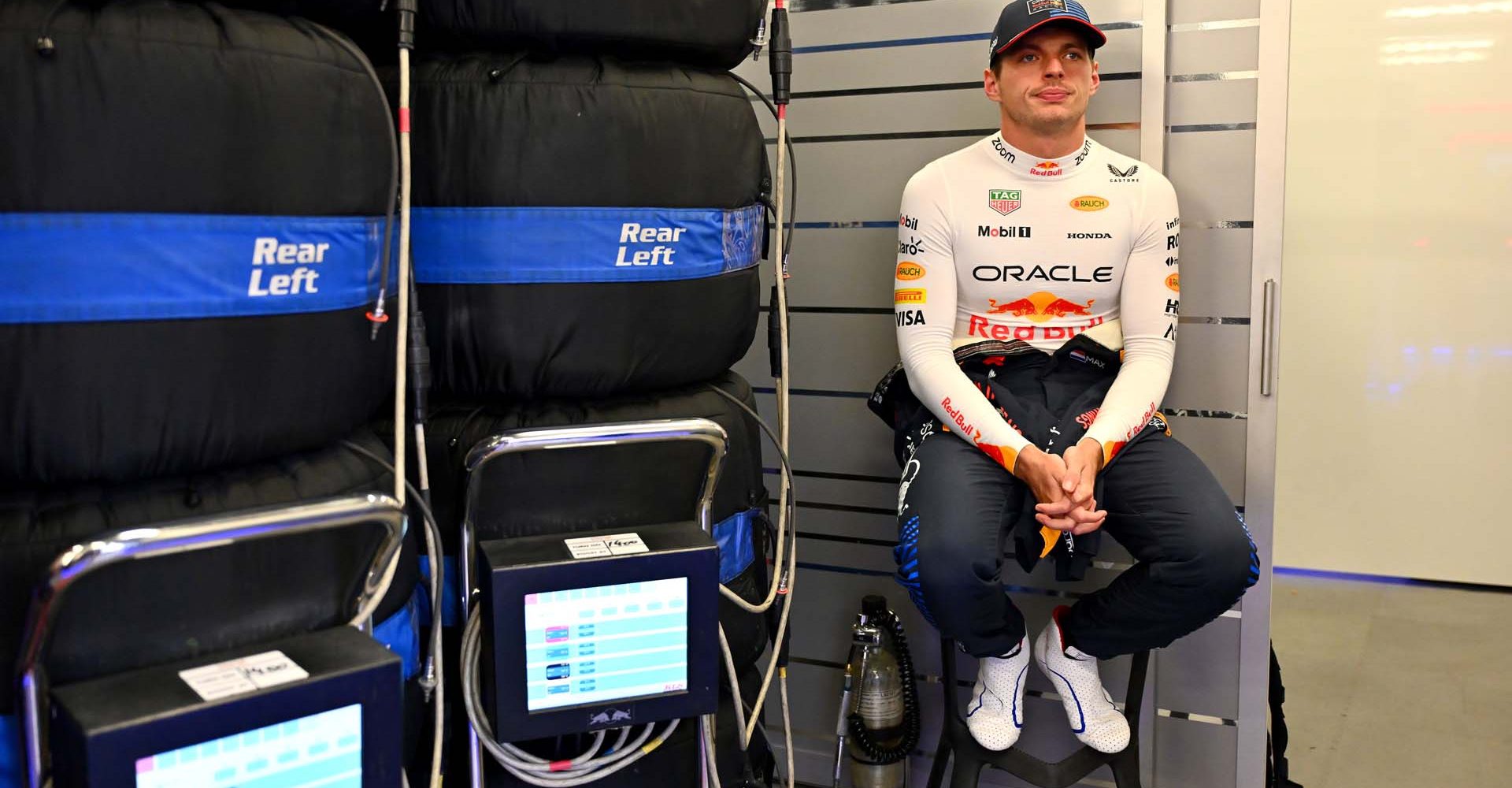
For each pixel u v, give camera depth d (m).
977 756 2.20
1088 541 2.09
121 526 1.22
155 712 1.10
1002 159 2.19
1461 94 3.53
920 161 2.49
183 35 1.22
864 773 2.40
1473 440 3.71
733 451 1.91
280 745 1.19
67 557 1.09
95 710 1.10
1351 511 3.88
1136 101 2.34
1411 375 3.73
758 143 1.93
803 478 2.66
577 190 1.66
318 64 1.33
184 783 1.13
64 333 1.18
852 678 2.35
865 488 2.61
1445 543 3.79
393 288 1.54
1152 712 2.46
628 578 1.55
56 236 1.16
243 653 1.26
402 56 1.43
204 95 1.22
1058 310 2.21
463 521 1.60
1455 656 3.28
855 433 2.61
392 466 1.54
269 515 1.20
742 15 1.82
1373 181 3.65
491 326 1.67
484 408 1.74
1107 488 2.11
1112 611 2.05
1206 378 2.38
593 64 1.70
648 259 1.71
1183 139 2.34
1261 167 2.29
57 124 1.14
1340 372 3.80
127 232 1.19
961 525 1.97
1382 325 3.73
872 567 2.62
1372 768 2.65
